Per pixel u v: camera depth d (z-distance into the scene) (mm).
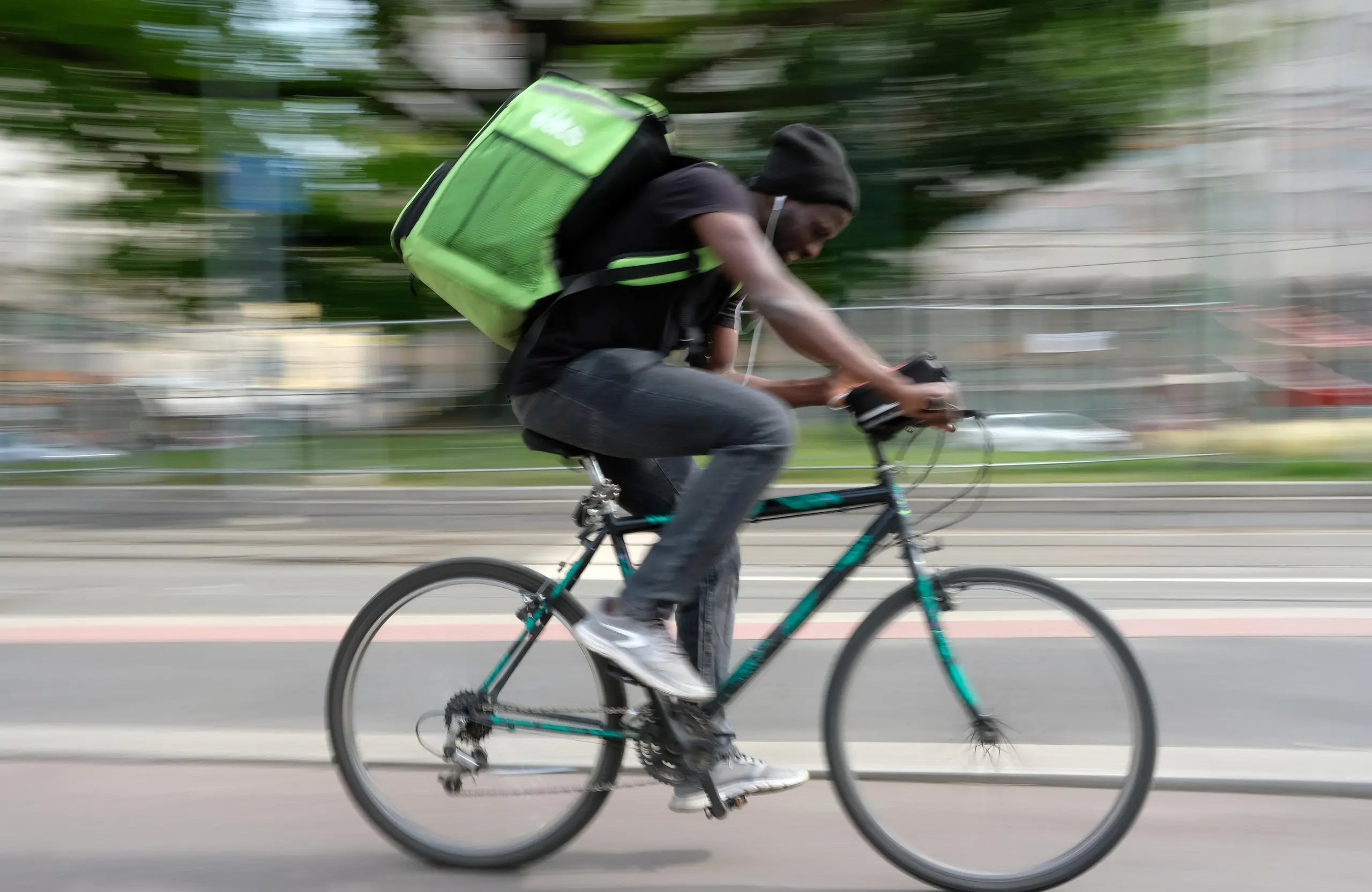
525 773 2650
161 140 12953
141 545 7125
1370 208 11977
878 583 4590
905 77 12609
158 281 12930
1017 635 2547
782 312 2330
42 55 12586
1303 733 3342
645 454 2508
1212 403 8898
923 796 2549
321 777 3127
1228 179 12445
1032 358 8742
